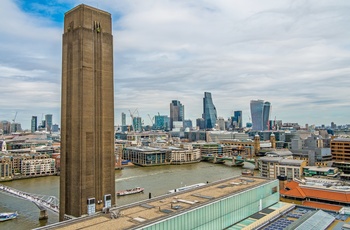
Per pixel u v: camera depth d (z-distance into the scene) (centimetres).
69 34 18512
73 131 17925
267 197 16562
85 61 17862
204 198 13750
